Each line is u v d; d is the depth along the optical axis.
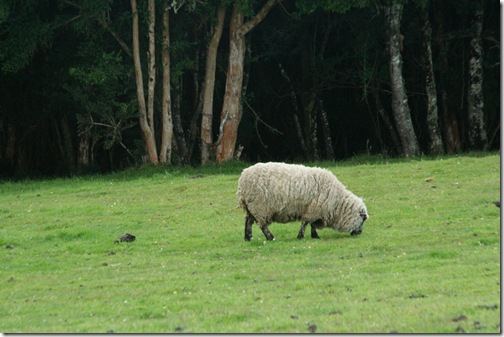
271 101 80.12
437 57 72.25
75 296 22.36
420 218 32.38
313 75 71.81
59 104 70.31
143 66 64.44
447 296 18.69
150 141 61.03
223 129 64.25
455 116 69.69
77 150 77.88
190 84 76.31
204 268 25.27
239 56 64.00
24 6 59.72
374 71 68.06
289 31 73.19
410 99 76.12
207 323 17.77
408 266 23.09
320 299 19.48
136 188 47.25
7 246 31.53
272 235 29.39
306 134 74.00
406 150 62.69
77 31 62.47
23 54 60.22
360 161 56.56
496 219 30.73
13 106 72.69
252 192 28.61
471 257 23.64
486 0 68.19
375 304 18.27
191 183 47.59
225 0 60.66
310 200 28.72
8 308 21.19
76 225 35.91
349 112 78.94
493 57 68.81
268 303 19.45
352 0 58.19
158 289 22.41
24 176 72.06
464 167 45.41
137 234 33.09
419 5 59.19
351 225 29.17
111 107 62.81
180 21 64.12
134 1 59.41
